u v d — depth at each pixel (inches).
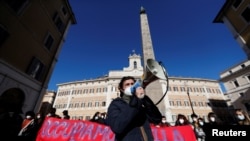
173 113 1312.7
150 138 46.1
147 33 439.2
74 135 151.8
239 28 671.8
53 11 618.5
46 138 148.0
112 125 41.3
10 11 395.5
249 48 611.5
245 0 640.4
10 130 180.7
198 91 1503.4
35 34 501.7
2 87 362.9
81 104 1449.3
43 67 549.3
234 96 1146.7
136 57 1738.4
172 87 1480.1
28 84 459.8
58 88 1663.4
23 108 431.2
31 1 478.0
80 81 1600.6
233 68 1283.2
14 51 410.0
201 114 1353.3
